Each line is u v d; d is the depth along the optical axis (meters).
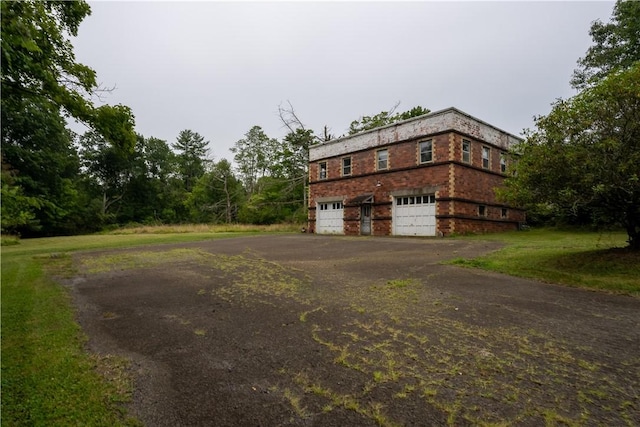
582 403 2.57
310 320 4.60
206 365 3.34
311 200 24.50
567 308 4.93
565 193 6.33
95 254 12.20
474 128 17.72
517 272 7.23
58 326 4.48
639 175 5.80
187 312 5.14
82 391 2.81
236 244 14.98
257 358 3.47
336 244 14.26
